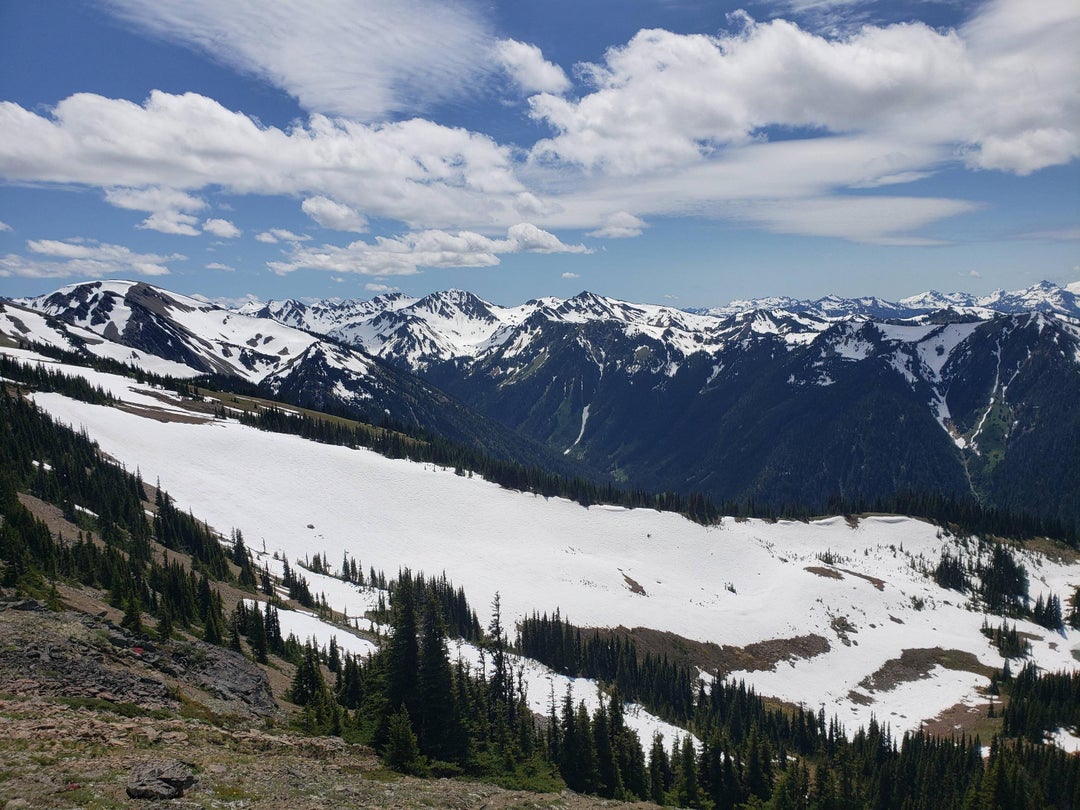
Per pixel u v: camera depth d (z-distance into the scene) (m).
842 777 73.31
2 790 23.23
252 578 108.56
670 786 73.81
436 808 34.28
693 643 137.38
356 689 63.75
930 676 141.00
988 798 80.19
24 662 37.38
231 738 37.25
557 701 102.25
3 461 101.69
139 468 156.12
